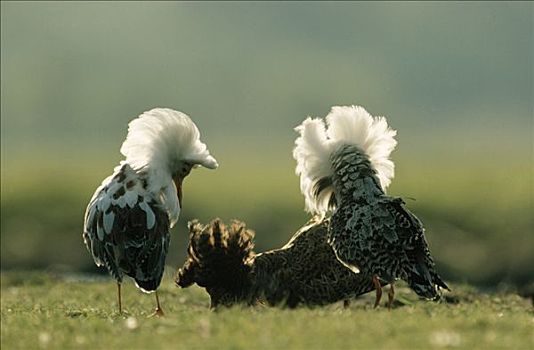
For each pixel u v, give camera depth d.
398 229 13.04
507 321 11.31
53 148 65.81
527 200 31.03
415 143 70.75
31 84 101.88
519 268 24.94
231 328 10.66
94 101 101.81
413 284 12.89
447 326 10.75
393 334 10.38
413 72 111.25
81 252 27.06
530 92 111.06
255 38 115.31
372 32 118.44
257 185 36.78
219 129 95.75
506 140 74.62
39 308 14.73
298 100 102.38
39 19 114.50
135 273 13.48
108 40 111.94
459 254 26.11
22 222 29.92
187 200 31.94
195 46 112.06
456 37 116.75
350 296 13.88
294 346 9.79
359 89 105.50
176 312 13.70
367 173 13.54
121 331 10.95
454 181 36.59
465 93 111.06
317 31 118.19
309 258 13.76
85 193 33.47
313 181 14.11
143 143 14.06
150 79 104.94
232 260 13.35
